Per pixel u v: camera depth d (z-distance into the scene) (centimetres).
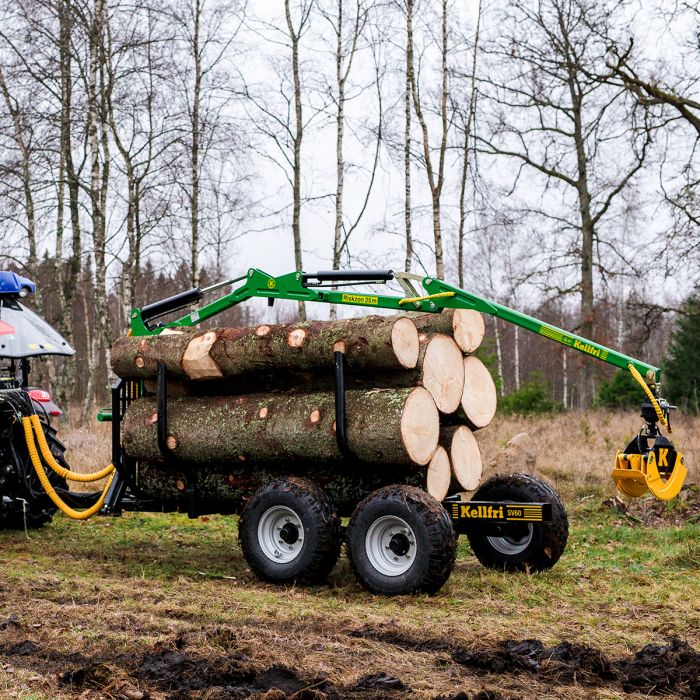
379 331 641
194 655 454
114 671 427
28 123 1881
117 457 753
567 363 4000
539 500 705
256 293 784
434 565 605
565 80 2558
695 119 1975
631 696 415
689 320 2536
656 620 561
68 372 2308
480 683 427
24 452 829
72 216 2306
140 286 3497
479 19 2309
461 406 717
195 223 1848
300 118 1902
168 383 747
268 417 679
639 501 1064
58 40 1827
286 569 649
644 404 648
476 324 734
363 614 556
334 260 1827
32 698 393
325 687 414
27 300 2216
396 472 668
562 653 462
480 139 2580
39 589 620
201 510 753
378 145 1945
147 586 645
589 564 752
